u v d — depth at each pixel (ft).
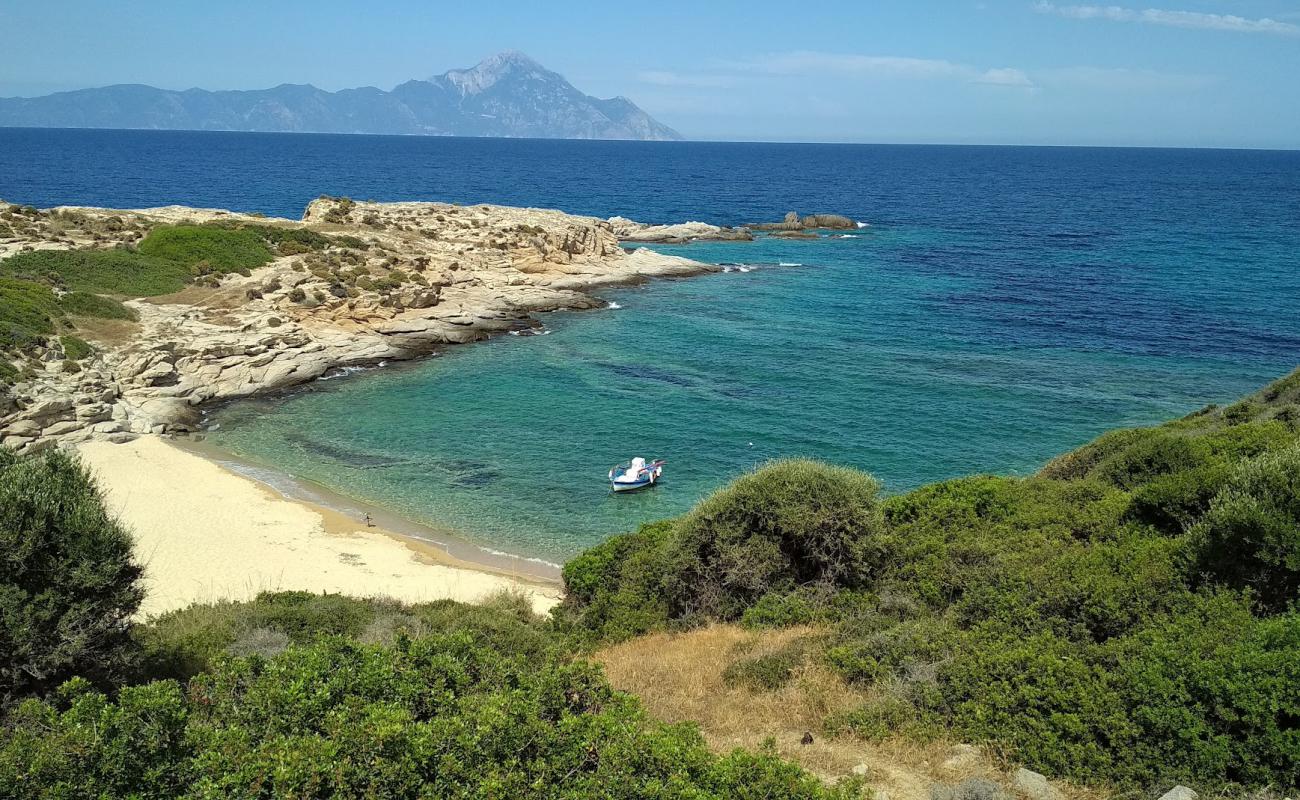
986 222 432.25
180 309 167.63
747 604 58.18
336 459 123.13
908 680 39.01
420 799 24.12
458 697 30.73
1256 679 29.73
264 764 24.16
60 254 176.35
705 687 43.57
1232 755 28.66
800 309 228.43
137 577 40.09
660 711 39.68
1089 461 80.84
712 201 526.57
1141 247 341.00
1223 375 165.89
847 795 26.55
